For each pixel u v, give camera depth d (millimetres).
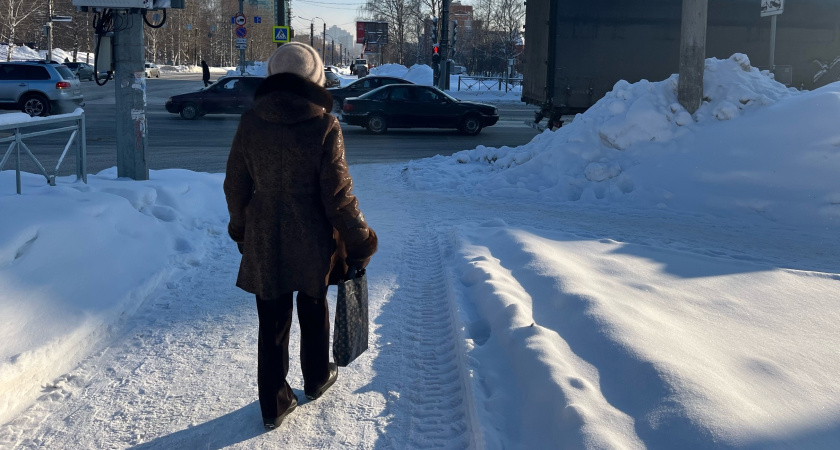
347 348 3377
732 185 9414
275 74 3178
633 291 4891
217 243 6980
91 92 35625
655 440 2859
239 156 3271
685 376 3258
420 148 17203
